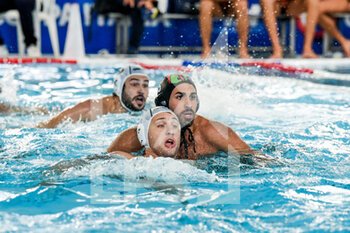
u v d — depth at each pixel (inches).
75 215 225.0
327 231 203.0
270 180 280.7
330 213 225.1
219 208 234.1
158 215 224.7
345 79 810.2
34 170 302.5
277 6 1138.0
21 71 887.1
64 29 1321.4
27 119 481.7
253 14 1304.1
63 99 597.6
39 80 768.3
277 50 1050.7
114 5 1159.6
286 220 217.0
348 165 313.1
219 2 1011.9
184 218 220.1
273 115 495.8
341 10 1147.3
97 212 229.3
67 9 1307.8
